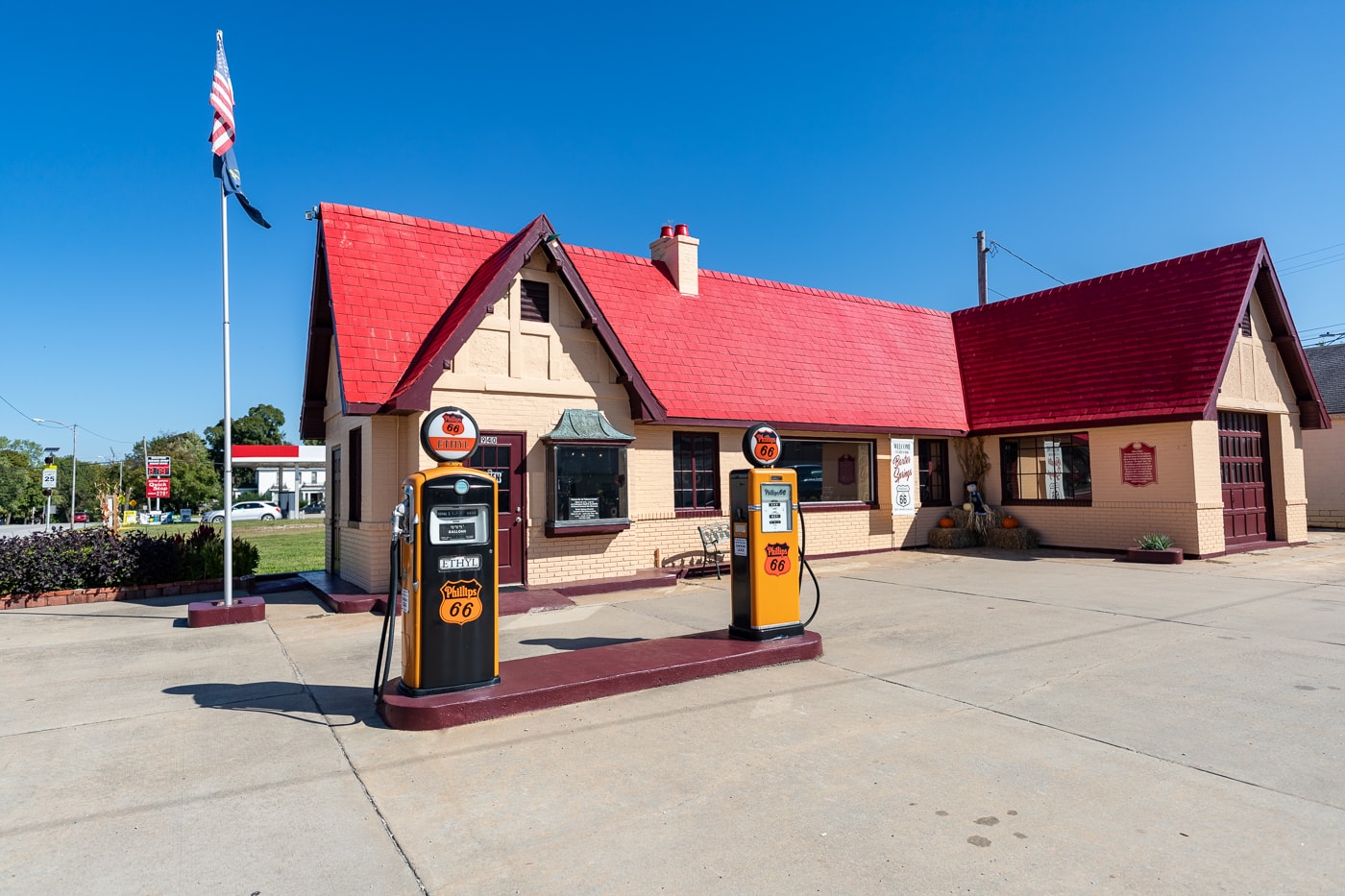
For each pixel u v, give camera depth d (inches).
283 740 218.8
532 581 457.7
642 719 232.7
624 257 638.5
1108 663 287.4
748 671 283.0
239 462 2433.6
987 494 706.8
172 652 328.2
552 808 175.3
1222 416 626.8
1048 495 667.4
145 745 216.2
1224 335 579.2
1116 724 222.4
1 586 443.2
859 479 660.1
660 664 270.7
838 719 229.9
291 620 395.2
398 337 454.0
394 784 189.2
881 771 191.8
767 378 613.6
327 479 562.3
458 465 251.1
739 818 168.4
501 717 235.9
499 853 155.8
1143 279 669.9
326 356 551.8
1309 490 837.8
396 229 505.0
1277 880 140.3
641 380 490.9
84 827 168.4
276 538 1123.3
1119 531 611.8
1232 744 206.1
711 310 645.3
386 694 238.2
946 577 508.7
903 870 146.0
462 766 199.2
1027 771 190.4
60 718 239.9
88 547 476.4
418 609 235.9
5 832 166.6
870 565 580.4
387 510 437.4
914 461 677.9
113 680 284.5
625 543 496.1
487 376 447.8
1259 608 385.7
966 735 215.5
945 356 773.9
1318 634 328.5
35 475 3034.0
